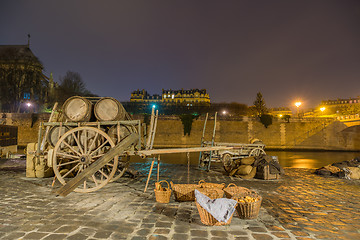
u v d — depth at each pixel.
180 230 4.11
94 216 4.79
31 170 9.00
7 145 20.34
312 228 4.30
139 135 7.00
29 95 58.22
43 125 7.42
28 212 5.02
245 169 9.78
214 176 10.10
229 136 44.81
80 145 6.98
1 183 8.05
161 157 25.73
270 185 8.38
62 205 5.55
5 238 3.70
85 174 6.16
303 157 29.19
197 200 4.45
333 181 9.22
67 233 3.92
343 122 44.22
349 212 5.30
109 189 7.26
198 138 44.88
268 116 44.88
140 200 6.04
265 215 4.97
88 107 7.33
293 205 5.82
